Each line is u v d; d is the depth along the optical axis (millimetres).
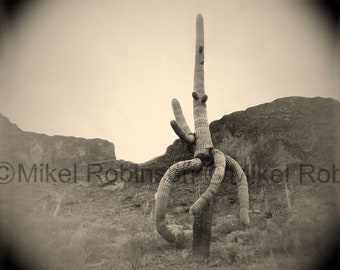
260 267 4520
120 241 6434
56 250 5402
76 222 8008
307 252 4836
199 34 6117
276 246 4996
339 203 6570
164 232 5266
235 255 5004
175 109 6094
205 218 5258
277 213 7250
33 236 5742
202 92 5855
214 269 4641
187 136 5484
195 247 5238
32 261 5094
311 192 7797
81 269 5078
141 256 5410
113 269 5051
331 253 4809
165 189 5176
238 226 7039
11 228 5762
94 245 5926
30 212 8180
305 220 5773
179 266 4910
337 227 5398
